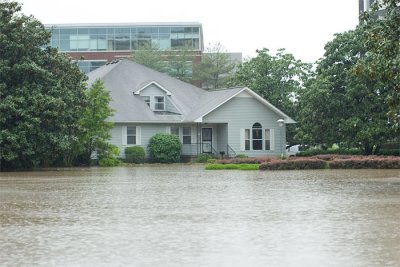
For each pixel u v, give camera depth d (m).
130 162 57.06
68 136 47.00
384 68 24.86
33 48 47.06
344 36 53.41
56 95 46.59
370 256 9.91
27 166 48.09
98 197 21.25
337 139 53.66
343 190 23.14
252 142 60.94
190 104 63.69
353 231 12.59
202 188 24.88
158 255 10.24
